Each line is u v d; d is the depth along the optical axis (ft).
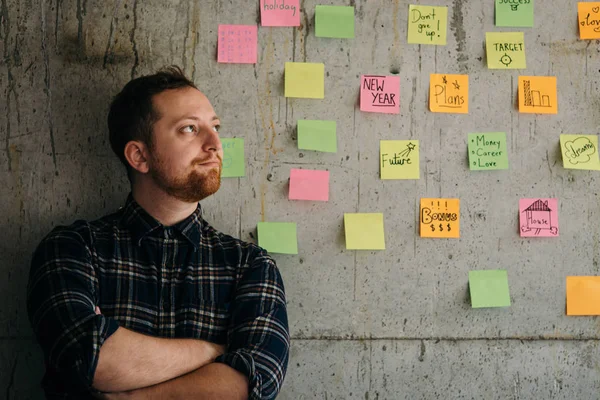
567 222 6.38
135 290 5.11
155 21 6.09
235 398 4.63
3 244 5.95
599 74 6.40
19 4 6.03
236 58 6.12
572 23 6.42
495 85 6.33
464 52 6.32
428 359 6.23
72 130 6.03
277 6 6.17
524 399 6.29
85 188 6.02
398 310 6.22
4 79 6.00
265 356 4.84
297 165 6.17
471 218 6.30
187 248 5.33
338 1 6.22
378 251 6.23
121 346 4.49
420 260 6.25
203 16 6.12
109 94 6.05
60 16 6.03
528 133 6.36
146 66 6.07
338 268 6.19
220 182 5.91
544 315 6.33
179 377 4.65
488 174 6.33
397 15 6.27
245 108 6.15
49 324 4.52
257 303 5.11
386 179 6.23
